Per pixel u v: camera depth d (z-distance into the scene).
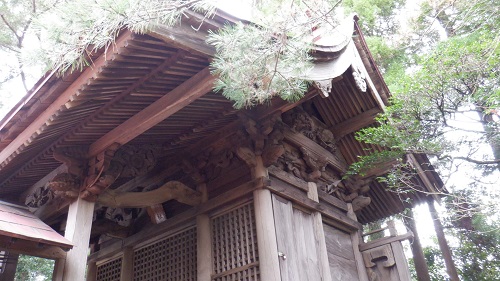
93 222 7.55
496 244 14.38
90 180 5.73
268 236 5.80
